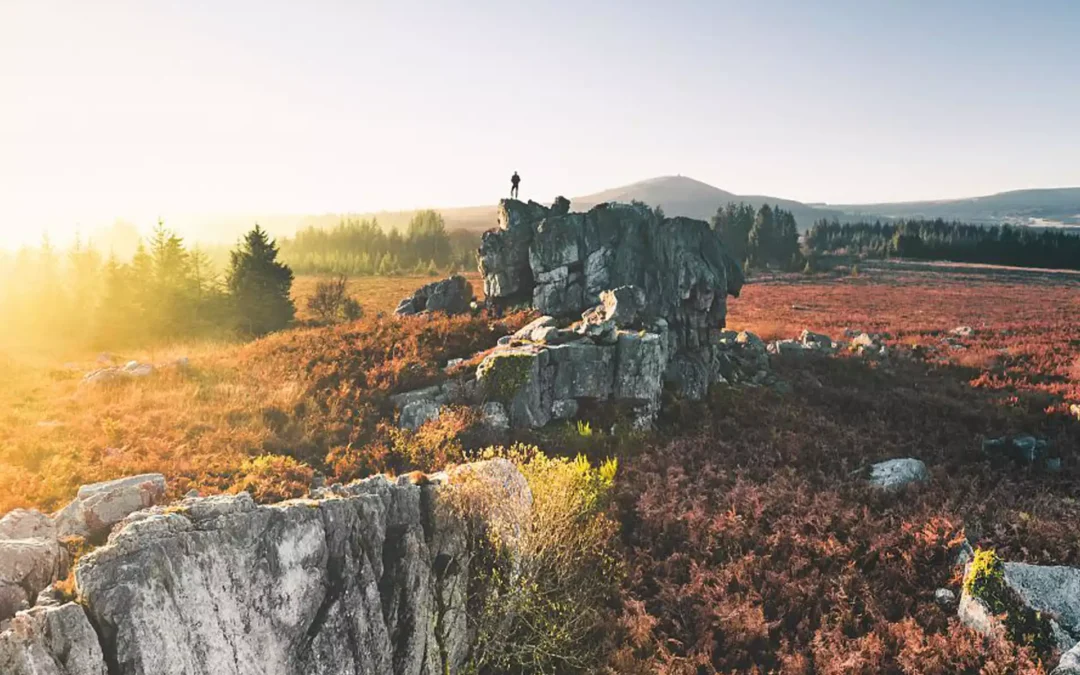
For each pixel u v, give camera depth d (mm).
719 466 18641
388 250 193375
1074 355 36375
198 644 7352
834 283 108875
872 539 14242
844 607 12203
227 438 17328
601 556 13430
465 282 37750
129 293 50781
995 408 24781
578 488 13656
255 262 54906
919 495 16359
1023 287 99062
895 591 12625
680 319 26719
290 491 14500
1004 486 17000
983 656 10531
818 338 38344
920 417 23703
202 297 53719
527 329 24609
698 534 14828
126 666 6848
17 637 6430
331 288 58812
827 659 10898
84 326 48062
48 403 19453
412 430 19047
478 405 19953
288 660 8023
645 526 15203
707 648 11383
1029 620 10812
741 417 22750
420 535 10109
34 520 9453
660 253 28766
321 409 20172
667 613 12336
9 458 15016
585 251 29656
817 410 24312
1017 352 38156
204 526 7824
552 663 10625
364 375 22531
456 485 11000
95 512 10047
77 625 6734
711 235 29688
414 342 25109
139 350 38750
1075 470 18203
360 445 18359
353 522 9312
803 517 15422
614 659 10797
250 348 27281
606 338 22156
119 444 16406
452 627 10023
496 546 10867
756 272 133250
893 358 35000
